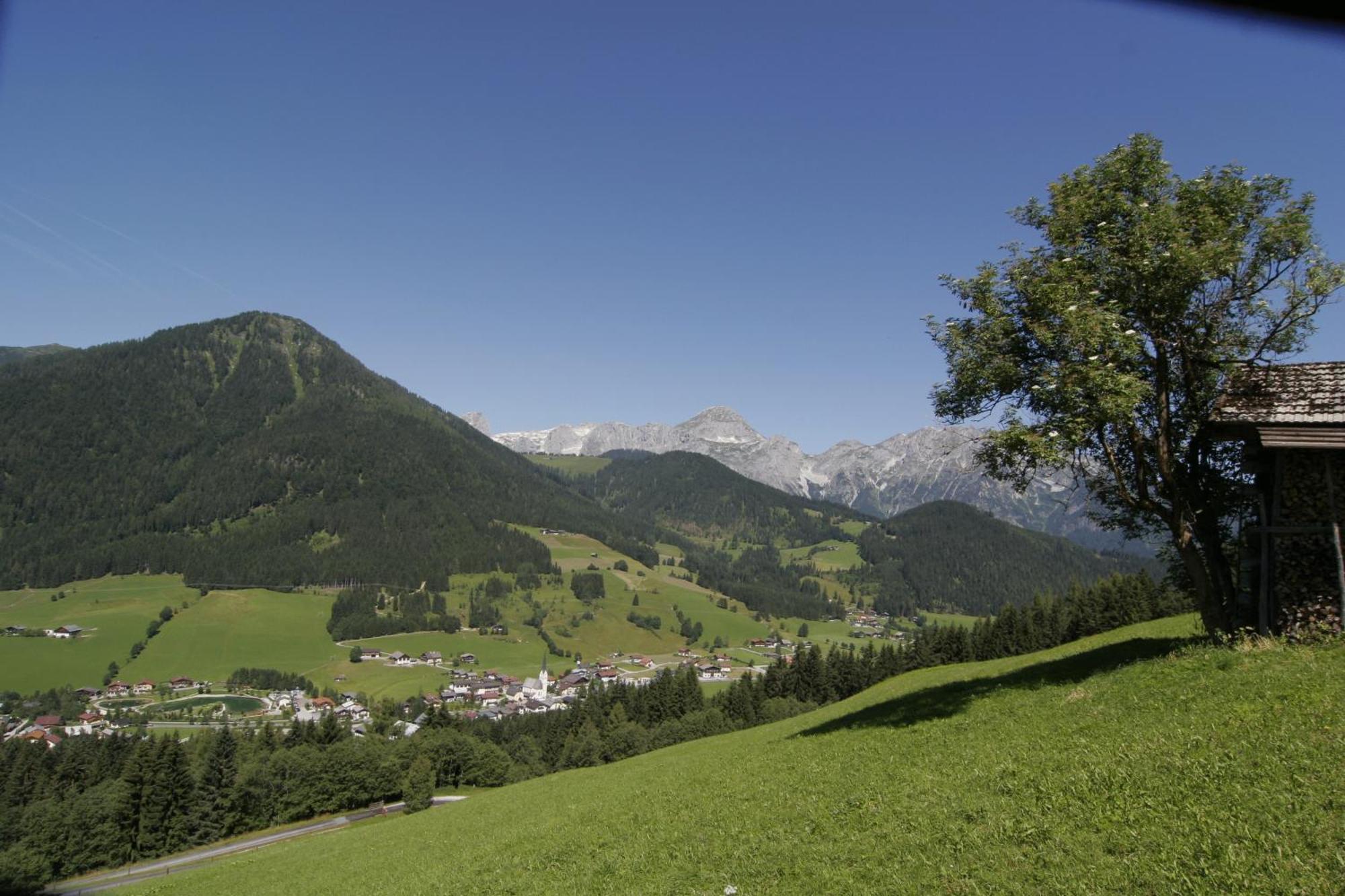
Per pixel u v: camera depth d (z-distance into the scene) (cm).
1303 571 2114
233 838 8819
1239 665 1816
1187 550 2350
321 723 11331
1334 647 1803
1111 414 2066
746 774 2217
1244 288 2359
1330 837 891
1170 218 2194
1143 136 2334
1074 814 1162
